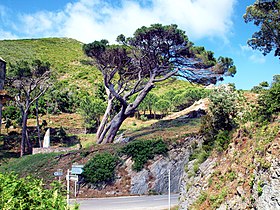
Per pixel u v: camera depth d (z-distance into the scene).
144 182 26.75
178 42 31.88
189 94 52.97
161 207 20.72
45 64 40.81
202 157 15.70
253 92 22.11
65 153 30.08
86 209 20.52
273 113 12.51
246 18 29.27
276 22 28.33
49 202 4.37
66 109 59.19
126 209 20.42
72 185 26.08
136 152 27.80
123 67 34.59
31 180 5.30
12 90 40.09
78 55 98.00
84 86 73.31
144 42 32.03
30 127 48.69
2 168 31.73
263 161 10.48
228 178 12.32
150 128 37.31
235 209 10.91
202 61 33.69
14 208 4.09
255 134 12.42
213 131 16.73
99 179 26.55
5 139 44.25
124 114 34.16
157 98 54.12
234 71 34.22
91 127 48.31
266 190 9.88
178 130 32.09
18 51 91.75
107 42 32.12
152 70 34.59
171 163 27.64
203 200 12.99
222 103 16.56
